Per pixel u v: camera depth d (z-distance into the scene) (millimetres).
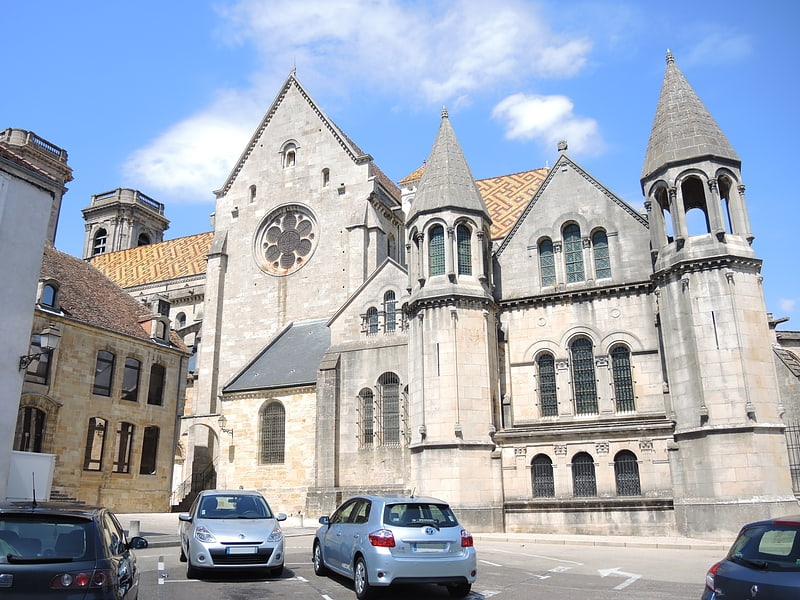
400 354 40438
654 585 16891
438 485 32812
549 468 33156
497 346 37000
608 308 35656
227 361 56625
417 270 37156
